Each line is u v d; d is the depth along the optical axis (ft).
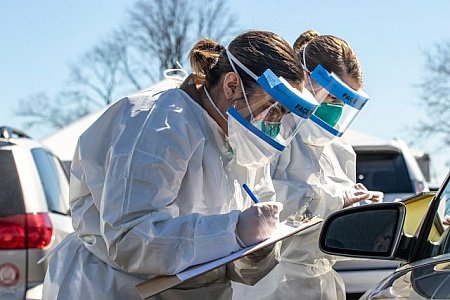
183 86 10.80
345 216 9.78
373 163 26.18
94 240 10.59
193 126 10.33
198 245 9.77
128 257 9.99
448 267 8.68
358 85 13.69
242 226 9.91
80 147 10.59
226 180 10.74
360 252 9.67
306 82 13.16
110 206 9.96
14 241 18.63
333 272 14.30
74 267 10.80
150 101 10.45
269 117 10.35
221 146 10.69
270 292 13.57
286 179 13.64
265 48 10.36
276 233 10.20
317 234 13.34
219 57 10.55
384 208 9.78
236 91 10.34
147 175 9.90
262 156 10.48
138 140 10.05
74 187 10.80
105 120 10.50
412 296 8.42
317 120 13.28
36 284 18.63
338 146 14.61
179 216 10.08
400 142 27.02
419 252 9.69
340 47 13.57
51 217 19.40
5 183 18.99
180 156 10.08
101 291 10.42
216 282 11.14
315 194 13.39
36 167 19.93
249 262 11.03
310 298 13.64
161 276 9.90
